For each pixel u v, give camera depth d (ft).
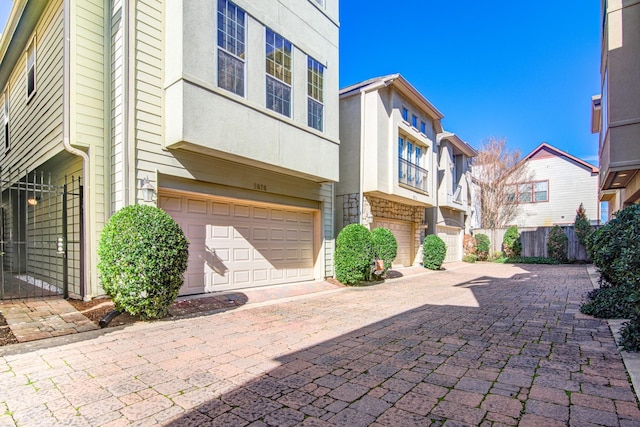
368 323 17.69
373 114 37.37
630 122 24.07
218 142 20.01
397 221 45.88
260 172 25.49
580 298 24.68
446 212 60.34
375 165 36.83
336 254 32.14
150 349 13.17
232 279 24.71
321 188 31.83
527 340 14.60
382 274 35.55
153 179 19.40
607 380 10.37
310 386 10.11
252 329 16.30
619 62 24.58
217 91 20.03
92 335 14.62
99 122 19.97
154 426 7.93
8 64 32.68
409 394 9.58
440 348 13.64
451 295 26.73
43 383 10.07
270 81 23.68
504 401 9.12
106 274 16.20
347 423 8.09
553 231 59.57
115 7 20.10
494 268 51.21
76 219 21.11
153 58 19.75
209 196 22.75
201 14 19.48
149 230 16.30
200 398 9.30
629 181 29.53
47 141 23.97
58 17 22.67
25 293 22.16
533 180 79.71
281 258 28.71
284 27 24.91
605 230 19.13
